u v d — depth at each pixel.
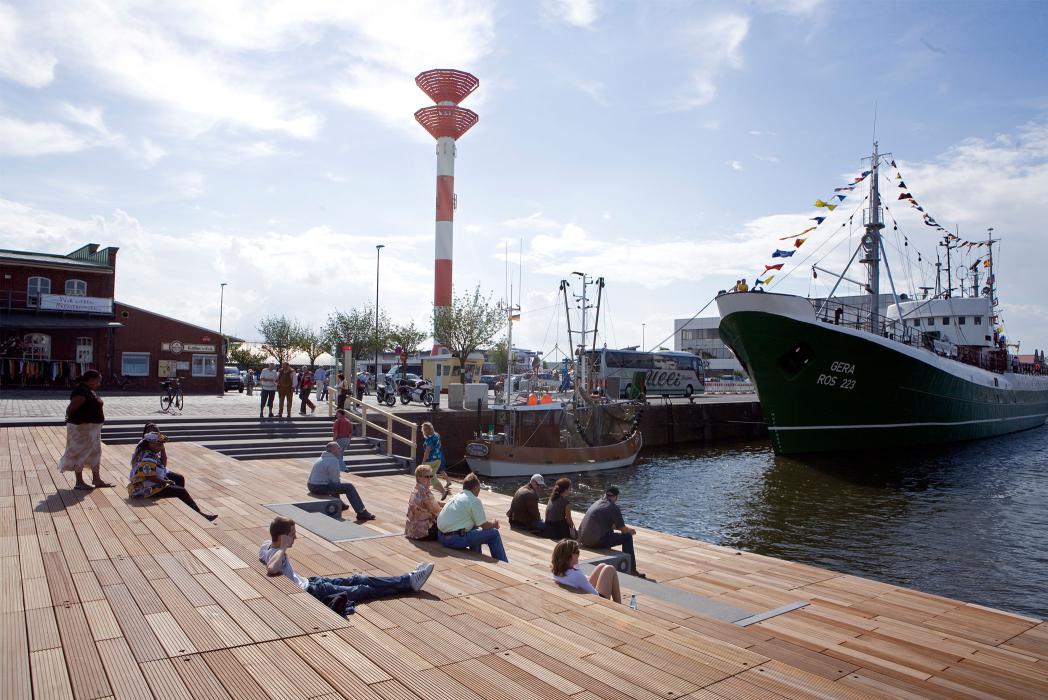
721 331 29.14
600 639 4.32
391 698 3.32
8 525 7.01
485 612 4.91
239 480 11.84
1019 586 11.95
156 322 36.00
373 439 18.41
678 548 10.32
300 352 58.12
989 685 5.54
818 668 5.70
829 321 27.34
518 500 9.79
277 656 3.78
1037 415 51.16
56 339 34.22
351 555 6.98
